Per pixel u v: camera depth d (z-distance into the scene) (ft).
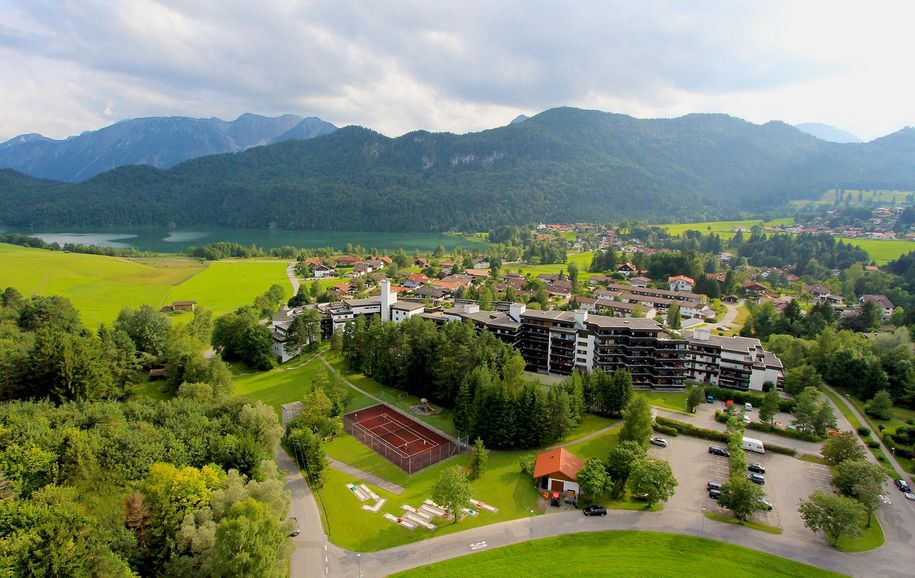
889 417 423.23
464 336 468.75
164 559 236.22
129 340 507.71
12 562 187.52
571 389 418.51
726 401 466.29
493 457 372.17
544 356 533.55
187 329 612.29
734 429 382.22
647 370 499.51
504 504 311.88
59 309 593.83
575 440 394.93
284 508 270.05
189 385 410.31
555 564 258.57
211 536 229.25
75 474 262.88
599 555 265.34
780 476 343.26
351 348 547.49
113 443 284.20
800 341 550.36
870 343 533.14
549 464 337.93
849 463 311.68
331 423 395.34
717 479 340.39
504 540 277.44
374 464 363.97
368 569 254.88
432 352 476.95
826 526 269.03
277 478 301.02
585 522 294.46
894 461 361.71
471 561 260.62
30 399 365.40
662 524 292.81
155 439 299.38
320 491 326.24
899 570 258.16
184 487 253.03
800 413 399.03
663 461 314.14
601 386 436.76
